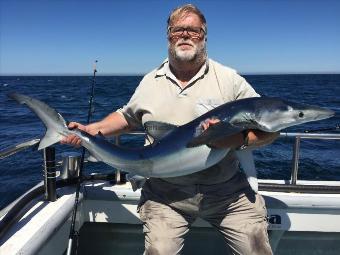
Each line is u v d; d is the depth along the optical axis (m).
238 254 2.73
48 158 3.01
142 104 2.88
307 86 59.34
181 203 2.75
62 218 2.88
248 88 2.84
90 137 2.85
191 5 2.77
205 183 2.72
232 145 2.49
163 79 2.83
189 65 2.74
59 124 2.87
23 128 15.44
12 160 9.31
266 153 9.22
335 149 9.91
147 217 2.80
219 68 2.82
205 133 2.36
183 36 2.69
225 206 2.74
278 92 41.59
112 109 20.66
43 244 2.58
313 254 3.43
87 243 3.51
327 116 2.46
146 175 2.74
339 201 3.23
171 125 2.67
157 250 2.63
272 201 3.24
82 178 3.13
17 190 7.60
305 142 10.69
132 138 9.45
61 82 83.88
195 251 3.48
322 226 3.32
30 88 53.84
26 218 2.74
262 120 2.46
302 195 3.30
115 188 3.38
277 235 3.35
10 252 2.33
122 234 3.51
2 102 29.30
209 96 2.75
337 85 63.50
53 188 3.04
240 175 2.84
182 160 2.59
